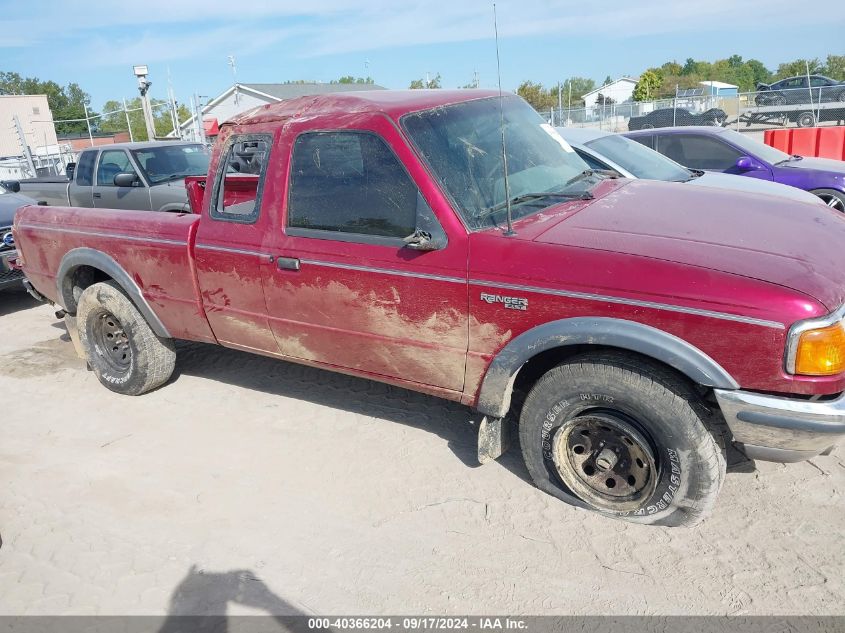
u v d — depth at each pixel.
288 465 3.89
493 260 3.07
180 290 4.30
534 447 3.31
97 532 3.40
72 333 5.35
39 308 7.69
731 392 2.69
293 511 3.46
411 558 3.06
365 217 3.45
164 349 4.83
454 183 3.28
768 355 2.59
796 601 2.67
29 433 4.49
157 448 4.18
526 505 3.37
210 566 3.10
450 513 3.35
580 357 3.04
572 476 3.25
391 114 3.39
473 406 3.41
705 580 2.80
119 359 4.99
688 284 2.69
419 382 3.56
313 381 5.02
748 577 2.80
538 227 3.16
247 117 3.96
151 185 9.45
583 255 2.90
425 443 4.02
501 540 3.13
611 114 25.38
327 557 3.11
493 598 2.80
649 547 3.01
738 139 8.70
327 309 3.66
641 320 2.78
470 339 3.24
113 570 3.12
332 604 2.83
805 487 3.37
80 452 4.20
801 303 2.54
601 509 3.21
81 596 2.98
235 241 3.90
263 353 4.18
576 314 2.91
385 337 3.51
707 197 3.63
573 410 3.11
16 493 3.79
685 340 2.71
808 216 3.38
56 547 3.31
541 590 2.82
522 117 4.10
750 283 2.62
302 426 4.33
